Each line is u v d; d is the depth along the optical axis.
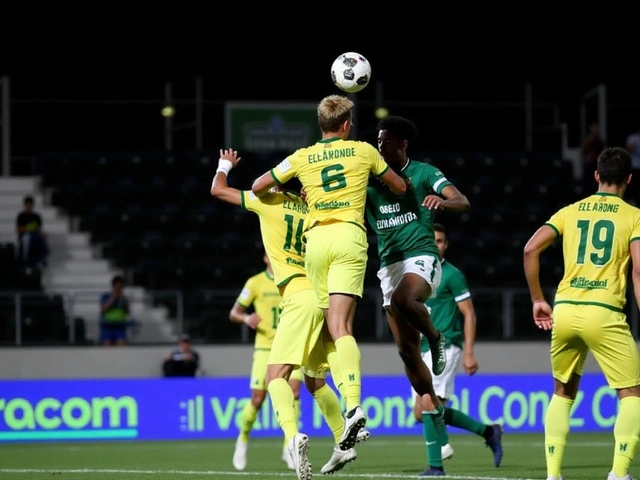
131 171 61.84
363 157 21.33
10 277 52.53
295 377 32.19
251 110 63.09
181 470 30.28
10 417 43.31
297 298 21.98
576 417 45.66
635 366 20.58
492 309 51.84
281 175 21.64
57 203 59.41
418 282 22.91
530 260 21.19
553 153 66.12
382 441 41.72
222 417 44.81
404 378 45.41
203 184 61.19
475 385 45.53
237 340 50.81
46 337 49.09
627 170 21.06
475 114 67.94
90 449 39.53
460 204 22.23
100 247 56.50
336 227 21.06
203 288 54.88
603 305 20.45
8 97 60.88
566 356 21.12
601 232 20.69
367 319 51.19
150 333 50.97
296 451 19.97
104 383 44.16
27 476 28.05
